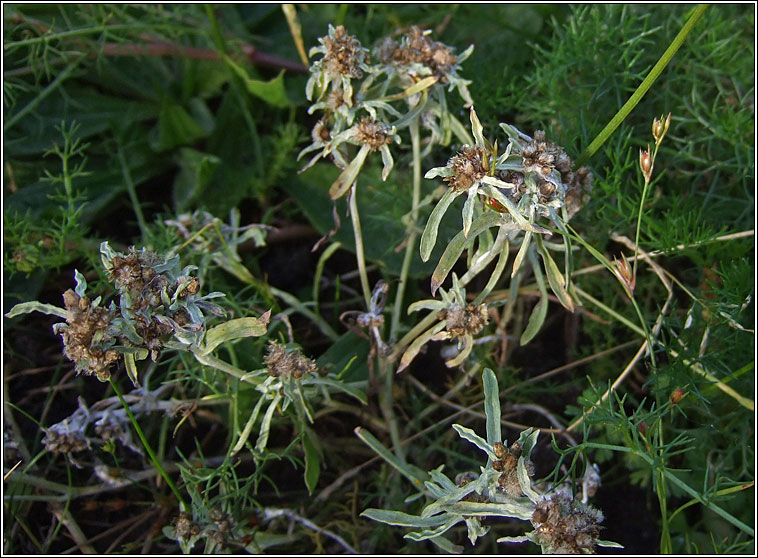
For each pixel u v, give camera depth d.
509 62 0.21
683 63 0.20
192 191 0.20
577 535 0.13
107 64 0.21
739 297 0.16
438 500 0.14
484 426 0.19
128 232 0.21
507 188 0.13
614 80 0.18
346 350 0.18
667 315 0.19
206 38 0.21
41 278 0.20
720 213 0.19
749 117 0.19
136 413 0.17
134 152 0.21
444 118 0.16
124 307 0.13
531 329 0.16
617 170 0.17
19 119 0.20
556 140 0.17
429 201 0.17
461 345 0.16
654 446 0.14
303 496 0.18
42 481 0.17
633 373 0.19
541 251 0.15
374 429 0.19
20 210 0.20
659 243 0.17
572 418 0.19
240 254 0.21
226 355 0.17
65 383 0.19
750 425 0.17
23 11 0.20
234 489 0.17
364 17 0.23
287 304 0.20
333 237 0.20
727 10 0.21
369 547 0.18
